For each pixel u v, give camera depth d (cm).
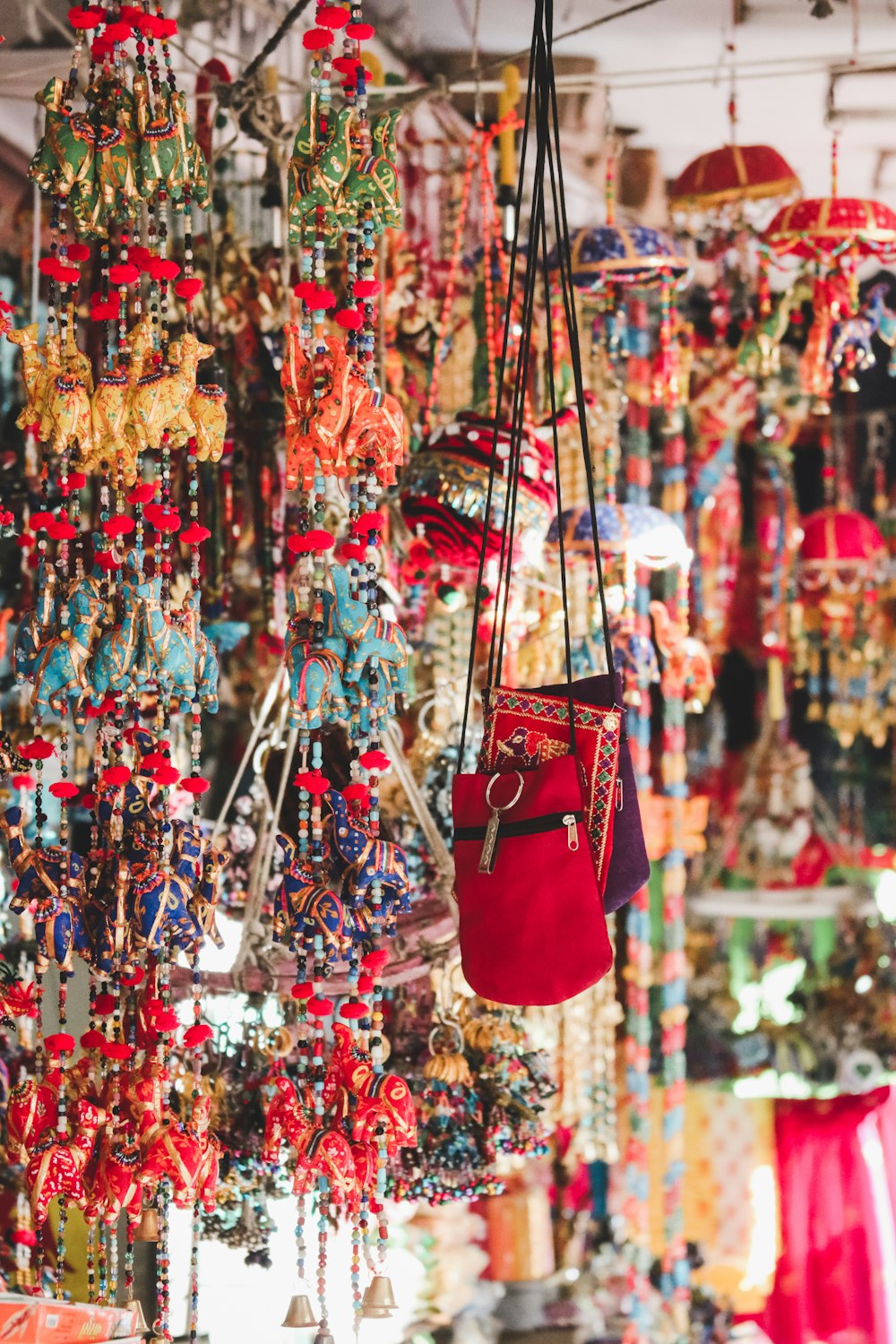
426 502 298
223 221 363
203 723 371
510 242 373
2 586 366
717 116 393
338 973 283
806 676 410
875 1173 385
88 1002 295
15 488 365
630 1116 382
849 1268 379
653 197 399
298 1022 249
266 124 338
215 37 371
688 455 409
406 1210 369
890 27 375
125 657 226
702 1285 383
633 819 237
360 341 227
